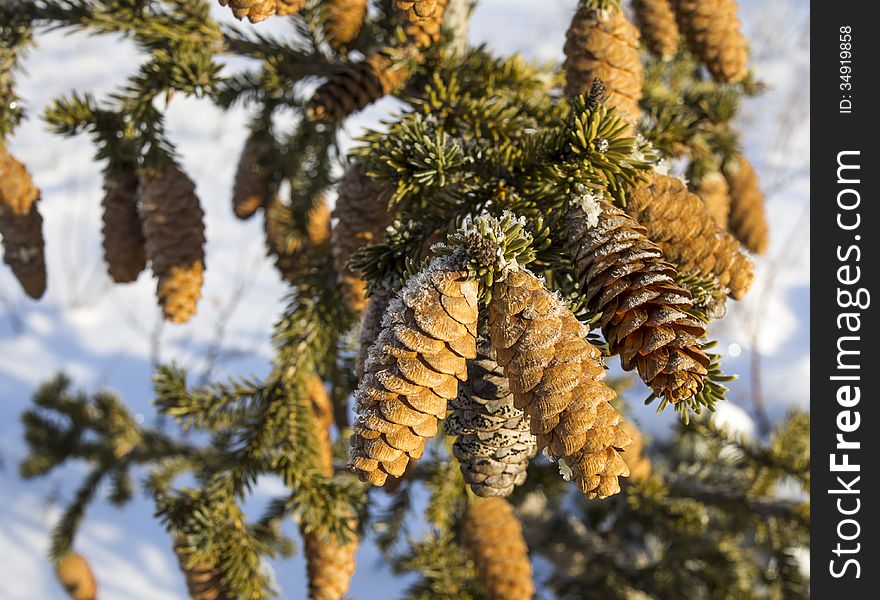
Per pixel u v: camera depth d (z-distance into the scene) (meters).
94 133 0.58
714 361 0.39
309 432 0.59
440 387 0.38
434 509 0.66
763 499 0.78
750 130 2.35
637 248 0.40
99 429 1.03
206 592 0.59
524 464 0.43
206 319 1.98
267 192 0.73
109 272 0.61
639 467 0.76
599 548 0.91
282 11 0.45
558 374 0.38
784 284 2.02
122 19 0.59
